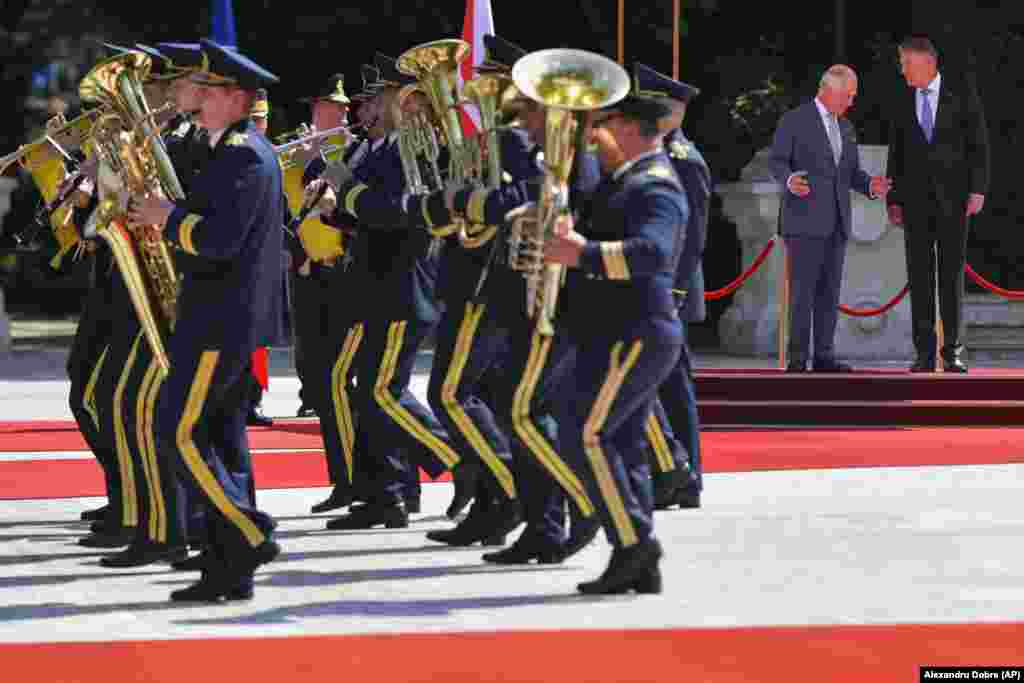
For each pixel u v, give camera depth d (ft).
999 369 77.82
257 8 137.39
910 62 72.59
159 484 40.04
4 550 42.39
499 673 29.40
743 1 134.82
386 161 43.04
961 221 73.31
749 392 72.33
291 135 54.70
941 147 72.74
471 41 61.00
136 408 39.70
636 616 33.94
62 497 50.85
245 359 35.17
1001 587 36.91
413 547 42.63
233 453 36.63
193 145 40.34
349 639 32.01
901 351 96.58
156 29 145.18
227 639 32.07
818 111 71.72
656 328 34.81
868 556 40.63
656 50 135.54
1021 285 126.21
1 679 29.12
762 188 101.24
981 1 128.47
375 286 44.06
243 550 35.58
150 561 40.14
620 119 35.06
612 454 35.53
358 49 138.92
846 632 32.40
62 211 46.62
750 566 39.34
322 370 48.01
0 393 83.61
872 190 71.92
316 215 46.16
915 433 68.33
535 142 39.55
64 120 47.44
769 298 102.68
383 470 45.34
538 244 34.78
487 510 42.68
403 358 44.24
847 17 135.13
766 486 52.75
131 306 41.24
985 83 124.06
